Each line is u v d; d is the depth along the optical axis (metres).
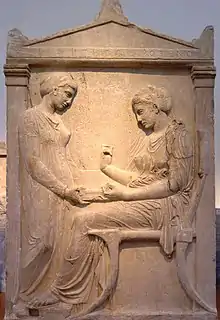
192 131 2.80
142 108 2.77
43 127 2.76
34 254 2.69
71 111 2.81
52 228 2.71
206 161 2.75
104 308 2.71
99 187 2.75
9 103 2.77
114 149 2.79
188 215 2.74
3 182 3.69
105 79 2.83
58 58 2.79
